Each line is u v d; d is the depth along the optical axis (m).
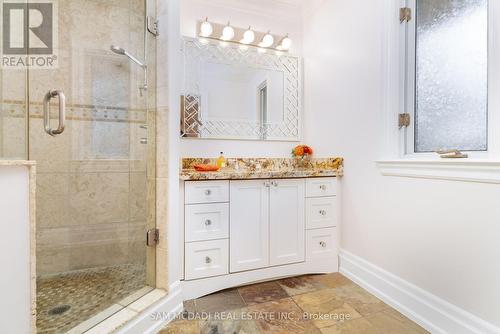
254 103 2.31
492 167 0.99
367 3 1.71
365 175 1.73
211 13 2.19
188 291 1.54
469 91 1.20
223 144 2.22
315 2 2.31
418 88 1.47
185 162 2.04
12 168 0.78
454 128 1.28
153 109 1.49
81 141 1.76
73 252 1.69
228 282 1.64
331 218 1.93
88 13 1.75
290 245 1.81
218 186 1.61
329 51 2.13
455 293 1.16
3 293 0.76
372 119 1.67
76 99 1.77
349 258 1.85
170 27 1.46
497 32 1.02
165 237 1.41
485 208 1.05
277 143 2.41
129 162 1.64
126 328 1.14
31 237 0.82
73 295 1.39
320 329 1.27
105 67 1.75
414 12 1.48
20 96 1.63
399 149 1.53
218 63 2.19
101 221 1.69
